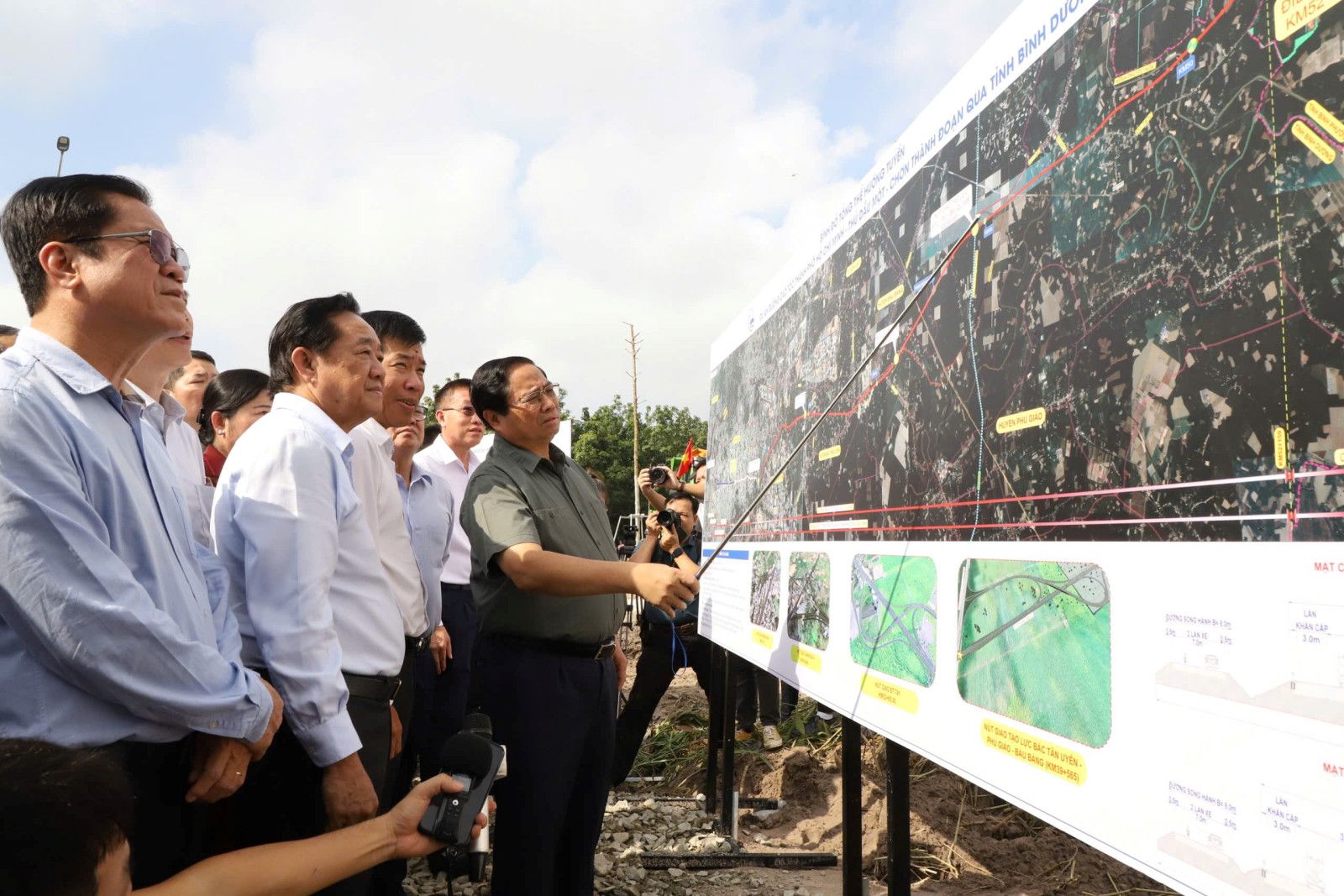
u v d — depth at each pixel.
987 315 1.80
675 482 5.12
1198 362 1.20
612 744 2.89
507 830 2.61
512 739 2.62
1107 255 1.42
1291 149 1.06
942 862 3.73
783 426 3.36
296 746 2.06
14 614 1.41
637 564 2.50
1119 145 1.40
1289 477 1.03
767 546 3.38
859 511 2.44
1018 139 1.72
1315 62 1.03
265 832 2.05
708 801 4.65
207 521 3.08
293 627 1.93
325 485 2.09
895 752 2.13
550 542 2.80
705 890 3.57
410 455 3.38
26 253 1.63
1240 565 1.09
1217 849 1.10
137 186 1.72
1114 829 1.29
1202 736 1.13
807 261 3.20
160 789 1.59
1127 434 1.33
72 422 1.55
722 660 4.73
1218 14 1.20
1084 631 1.40
